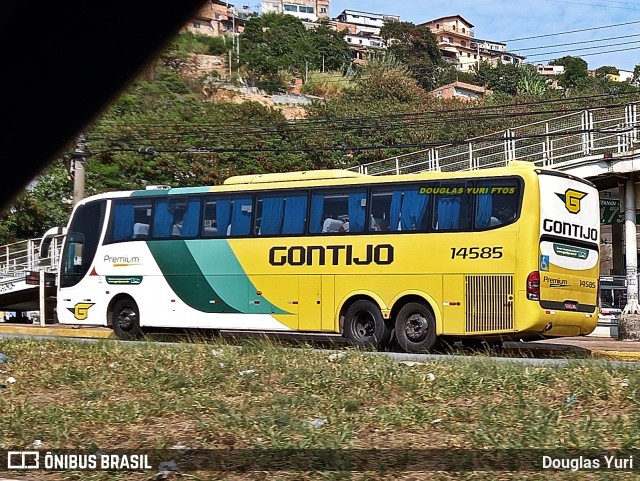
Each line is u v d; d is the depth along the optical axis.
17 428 8.99
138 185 41.19
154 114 43.59
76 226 22.11
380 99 59.22
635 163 23.75
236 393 10.73
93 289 21.59
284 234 19.09
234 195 19.92
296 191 19.12
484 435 7.96
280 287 18.97
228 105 46.47
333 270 18.38
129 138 40.12
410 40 96.38
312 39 74.12
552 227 16.66
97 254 21.62
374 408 9.48
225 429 8.67
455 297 16.97
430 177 17.62
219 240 19.92
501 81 88.56
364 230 18.14
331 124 47.62
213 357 13.16
